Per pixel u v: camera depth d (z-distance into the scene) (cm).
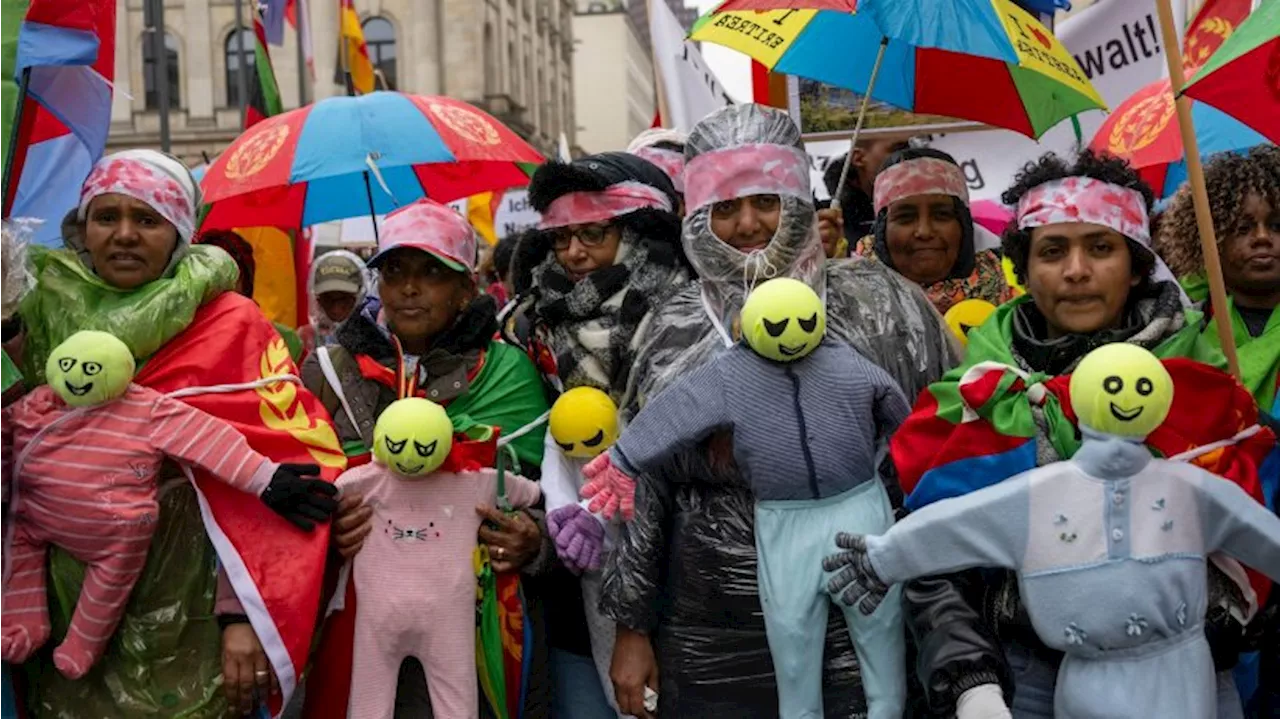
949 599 275
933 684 266
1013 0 412
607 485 304
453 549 337
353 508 335
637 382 338
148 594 329
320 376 365
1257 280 338
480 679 345
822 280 327
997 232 563
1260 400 331
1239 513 256
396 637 332
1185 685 255
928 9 326
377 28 4394
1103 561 255
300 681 351
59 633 330
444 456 329
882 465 312
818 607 292
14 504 321
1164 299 282
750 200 321
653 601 320
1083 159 285
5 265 308
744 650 308
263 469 321
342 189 519
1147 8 523
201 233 490
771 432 294
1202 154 417
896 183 427
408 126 421
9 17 339
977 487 270
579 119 7975
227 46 3866
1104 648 256
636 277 373
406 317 360
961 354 334
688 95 549
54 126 414
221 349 329
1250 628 283
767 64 384
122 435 316
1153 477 257
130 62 3819
